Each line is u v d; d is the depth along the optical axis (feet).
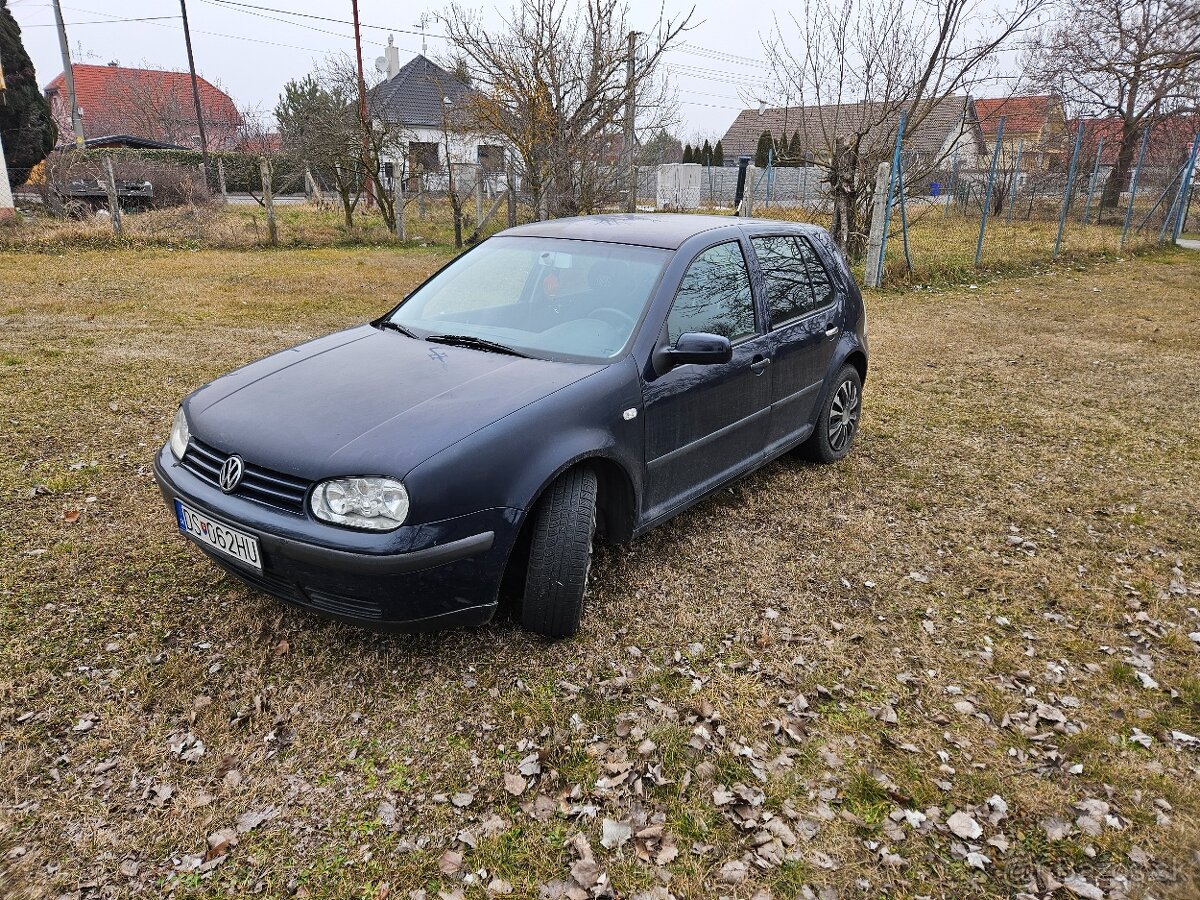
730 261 13.44
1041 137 88.02
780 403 14.47
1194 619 11.52
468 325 12.34
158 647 9.95
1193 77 65.10
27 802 7.63
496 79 50.08
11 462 15.15
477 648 10.21
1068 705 9.63
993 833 7.73
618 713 9.19
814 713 9.34
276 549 8.73
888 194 40.78
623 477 10.86
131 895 6.79
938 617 11.43
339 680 9.54
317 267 44.11
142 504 13.66
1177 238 66.74
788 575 12.41
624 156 52.47
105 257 44.75
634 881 7.08
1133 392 23.08
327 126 65.62
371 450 8.75
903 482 16.22
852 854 7.45
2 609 10.47
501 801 7.93
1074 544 13.75
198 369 21.86
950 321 33.35
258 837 7.41
